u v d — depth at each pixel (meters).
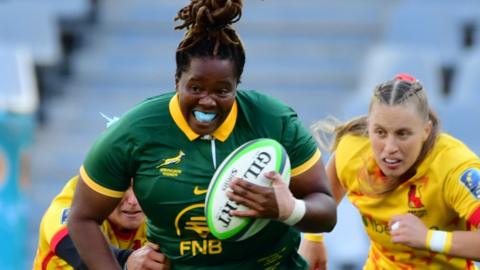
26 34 39.44
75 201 15.12
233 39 14.01
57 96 40.69
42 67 40.44
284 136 14.91
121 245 17.61
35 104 38.22
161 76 41.47
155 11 43.41
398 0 42.84
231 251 15.00
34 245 35.16
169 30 42.91
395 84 16.64
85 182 14.93
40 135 39.50
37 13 39.59
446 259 17.70
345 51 41.41
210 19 13.70
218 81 13.88
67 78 41.25
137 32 42.84
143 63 41.88
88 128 39.81
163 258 15.30
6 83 31.66
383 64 35.59
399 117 16.39
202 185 14.51
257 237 15.01
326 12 42.91
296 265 16.08
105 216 15.16
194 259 15.07
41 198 37.44
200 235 14.84
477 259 16.47
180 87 14.16
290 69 40.88
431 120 17.00
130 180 15.09
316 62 41.12
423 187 17.17
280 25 42.53
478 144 33.31
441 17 40.12
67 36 42.34
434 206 17.23
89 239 14.99
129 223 17.05
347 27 42.28
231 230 14.31
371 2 42.97
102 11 43.41
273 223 15.01
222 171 14.24
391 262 18.25
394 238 16.80
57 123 39.94
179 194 14.55
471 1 41.09
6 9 39.50
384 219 17.77
